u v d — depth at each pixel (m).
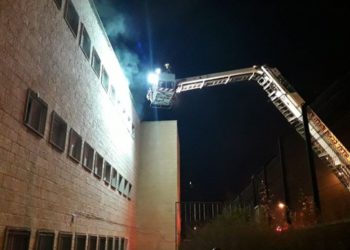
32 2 7.21
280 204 16.30
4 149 6.29
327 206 12.55
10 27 6.33
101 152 13.42
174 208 22.94
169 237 22.41
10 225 6.52
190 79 16.25
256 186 21.45
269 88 15.92
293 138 15.27
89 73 11.55
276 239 9.25
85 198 11.33
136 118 22.42
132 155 20.73
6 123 6.31
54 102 8.52
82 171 10.95
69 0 9.50
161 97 15.98
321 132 12.91
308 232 7.06
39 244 7.84
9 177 6.48
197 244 16.62
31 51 7.20
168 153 24.03
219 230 12.99
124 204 18.38
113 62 15.23
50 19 8.19
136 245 22.17
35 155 7.54
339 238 5.83
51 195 8.46
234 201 29.00
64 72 9.16
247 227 10.89
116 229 16.27
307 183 13.70
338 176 12.08
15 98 6.61
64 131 9.30
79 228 10.69
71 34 9.66
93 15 11.99
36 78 7.47
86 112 11.31
